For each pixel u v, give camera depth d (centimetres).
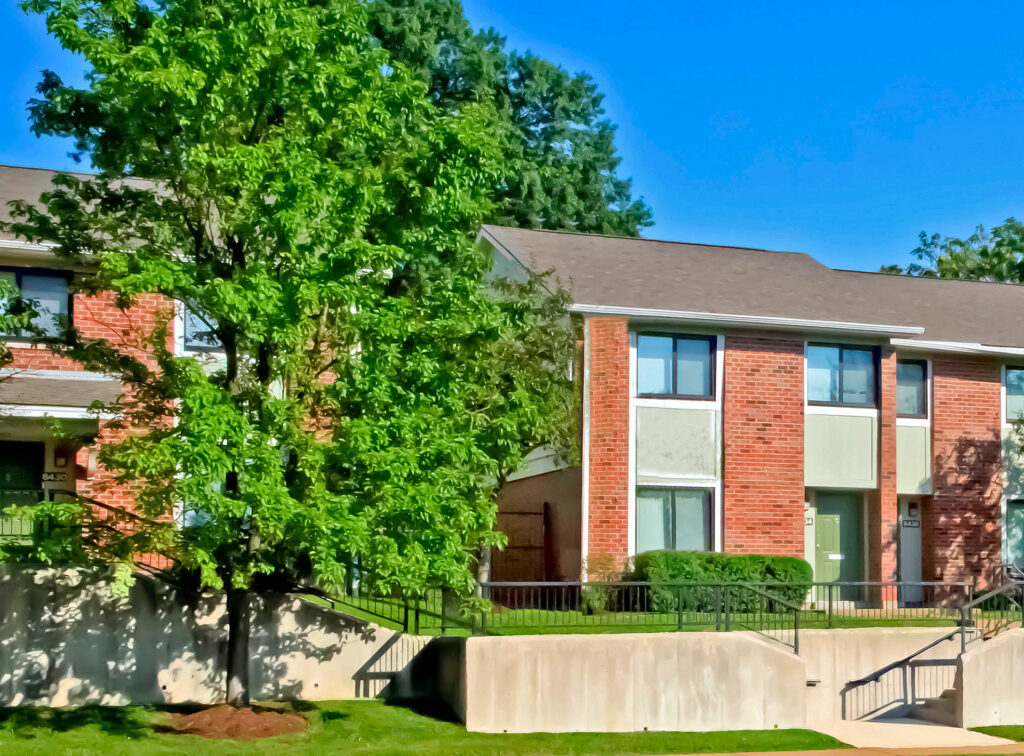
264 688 1842
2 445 2208
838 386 2644
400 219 1627
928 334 2728
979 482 2791
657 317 2441
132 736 1579
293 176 1454
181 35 1494
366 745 1588
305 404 1630
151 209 1612
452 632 1956
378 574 1556
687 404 2500
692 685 1842
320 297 1489
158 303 2181
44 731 1583
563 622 1992
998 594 2386
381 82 1598
